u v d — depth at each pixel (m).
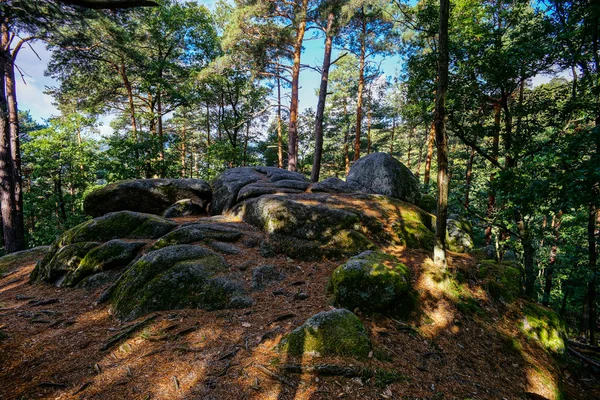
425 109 11.36
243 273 6.07
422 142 30.55
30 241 18.81
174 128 27.77
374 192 11.41
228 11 21.03
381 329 4.76
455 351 4.88
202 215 10.88
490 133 10.60
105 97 21.42
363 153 37.16
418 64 10.77
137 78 21.03
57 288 6.16
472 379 4.30
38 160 19.00
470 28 9.53
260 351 3.95
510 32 9.41
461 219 11.68
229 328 4.48
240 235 7.67
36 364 3.62
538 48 8.09
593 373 6.36
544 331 6.20
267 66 19.55
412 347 4.61
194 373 3.50
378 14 16.94
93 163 20.08
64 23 5.05
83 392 3.18
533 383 4.79
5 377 3.35
